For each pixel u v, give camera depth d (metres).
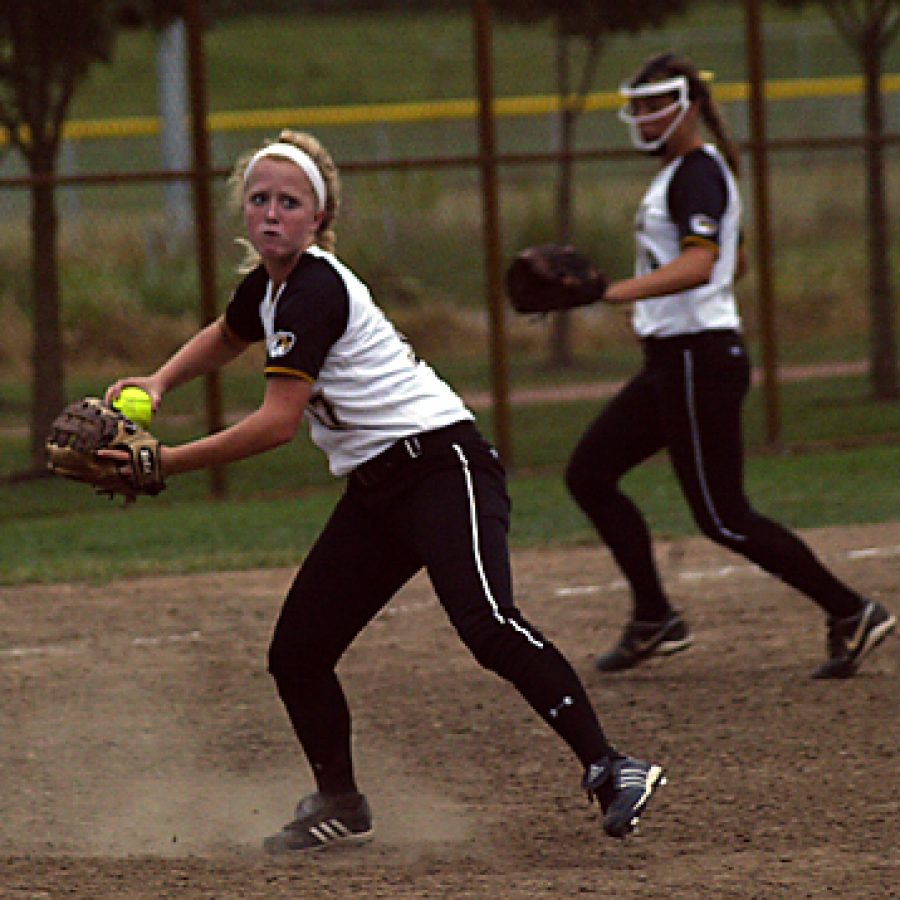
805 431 45.06
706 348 20.52
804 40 126.81
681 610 25.47
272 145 14.29
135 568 29.47
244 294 15.23
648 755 18.12
